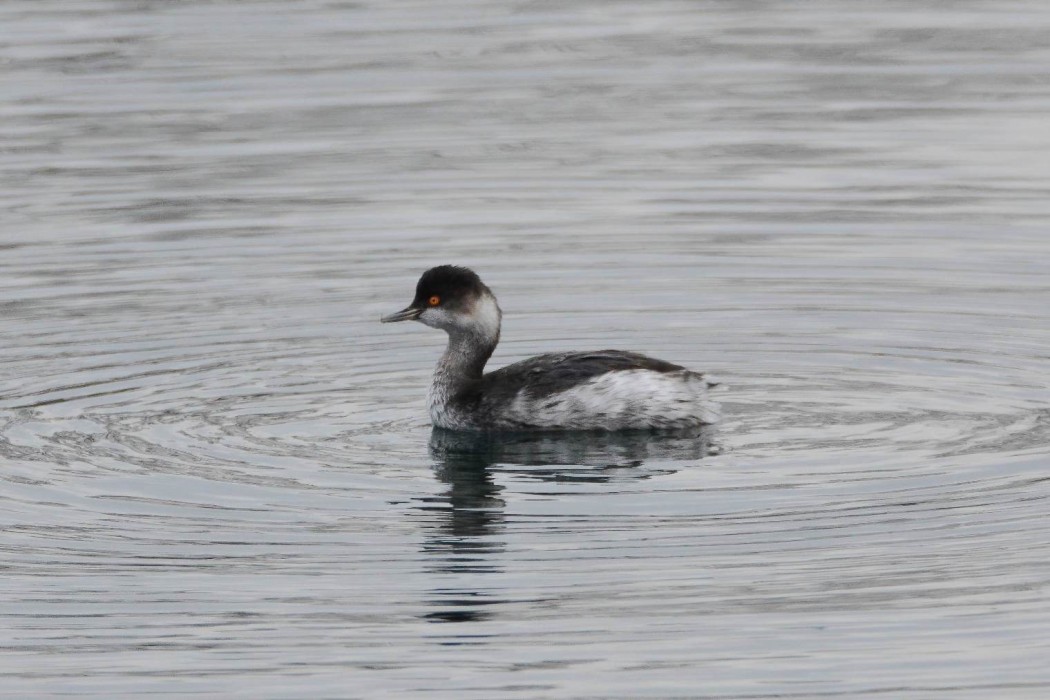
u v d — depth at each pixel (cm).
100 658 1084
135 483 1365
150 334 1769
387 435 1493
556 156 2412
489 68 2847
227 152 2428
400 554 1225
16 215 2167
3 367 1664
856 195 2236
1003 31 3036
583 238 2089
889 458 1389
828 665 1061
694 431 1480
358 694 1038
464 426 1505
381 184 2303
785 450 1420
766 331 1773
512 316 1842
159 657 1086
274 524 1281
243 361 1695
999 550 1210
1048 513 1268
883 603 1138
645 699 1027
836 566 1191
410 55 2922
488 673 1059
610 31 3095
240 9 3241
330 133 2514
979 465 1367
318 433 1495
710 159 2394
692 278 1952
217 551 1235
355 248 2059
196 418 1527
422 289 1543
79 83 2728
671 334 1775
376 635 1110
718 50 2952
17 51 2892
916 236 2077
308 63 2859
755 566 1194
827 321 1800
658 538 1241
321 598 1162
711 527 1259
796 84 2750
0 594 1170
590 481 1359
